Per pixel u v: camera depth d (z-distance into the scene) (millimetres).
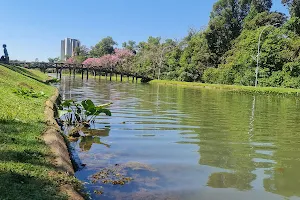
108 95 21297
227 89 36750
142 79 54250
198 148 7457
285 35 46906
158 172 5707
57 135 6406
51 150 5215
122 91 26078
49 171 4266
